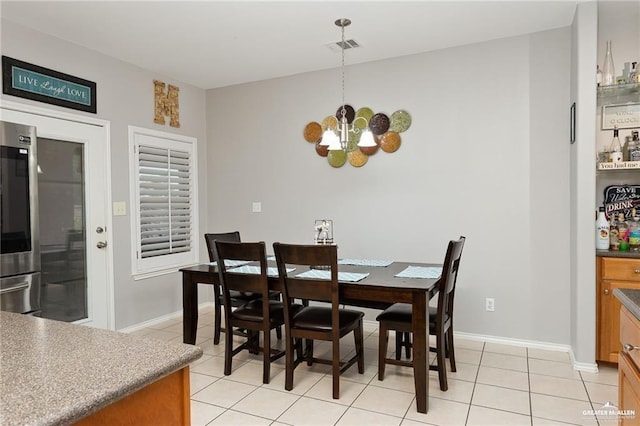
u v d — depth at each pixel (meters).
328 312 2.76
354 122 4.04
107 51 3.65
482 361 3.11
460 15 3.03
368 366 3.06
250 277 2.76
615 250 2.97
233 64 4.02
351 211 4.09
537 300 3.38
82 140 3.52
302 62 3.98
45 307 3.25
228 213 4.76
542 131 3.33
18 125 2.68
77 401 0.83
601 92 3.11
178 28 3.20
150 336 3.76
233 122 4.70
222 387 2.70
